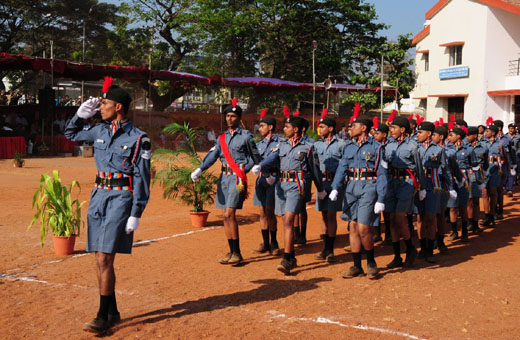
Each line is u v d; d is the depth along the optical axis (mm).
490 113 27250
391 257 7629
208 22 37688
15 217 10125
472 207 9500
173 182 9477
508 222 10586
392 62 37156
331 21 40062
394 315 4879
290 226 6543
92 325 4398
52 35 45125
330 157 7648
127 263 6938
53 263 6832
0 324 4672
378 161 6152
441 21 29641
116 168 4582
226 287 5852
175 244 8148
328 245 7344
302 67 41469
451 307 5117
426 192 7371
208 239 8562
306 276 6383
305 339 4293
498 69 27141
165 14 39969
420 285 5922
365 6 40406
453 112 29609
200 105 41281
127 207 4582
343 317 4816
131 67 26719
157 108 38562
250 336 4359
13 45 45812
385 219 8602
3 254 7281
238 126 7094
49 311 5004
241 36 38969
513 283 5965
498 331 4457
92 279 6098
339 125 38031
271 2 37719
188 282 6051
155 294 5578
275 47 40812
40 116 25328
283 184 6645
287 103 41938
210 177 9836
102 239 4496
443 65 29656
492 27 26875
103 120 4910
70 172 18453
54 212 7320
